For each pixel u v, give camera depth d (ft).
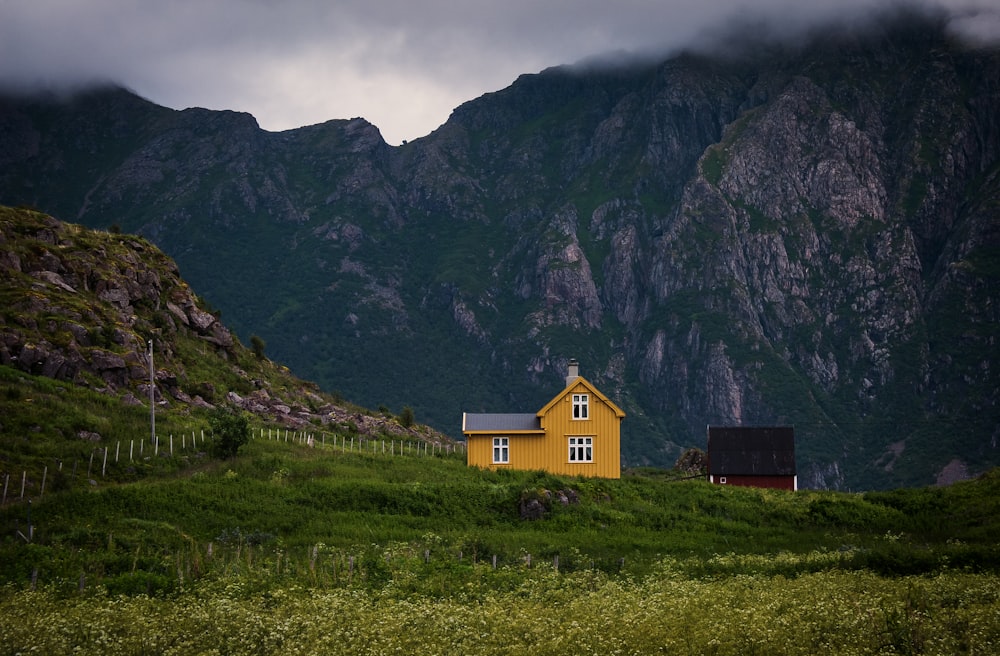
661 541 189.98
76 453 211.61
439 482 227.61
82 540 163.53
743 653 94.48
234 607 114.52
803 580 136.26
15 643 98.43
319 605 118.93
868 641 97.45
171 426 245.45
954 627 102.94
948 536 196.34
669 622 104.78
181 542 167.94
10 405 222.28
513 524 201.77
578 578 148.97
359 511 200.54
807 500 237.04
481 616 110.32
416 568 152.05
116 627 106.32
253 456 234.79
